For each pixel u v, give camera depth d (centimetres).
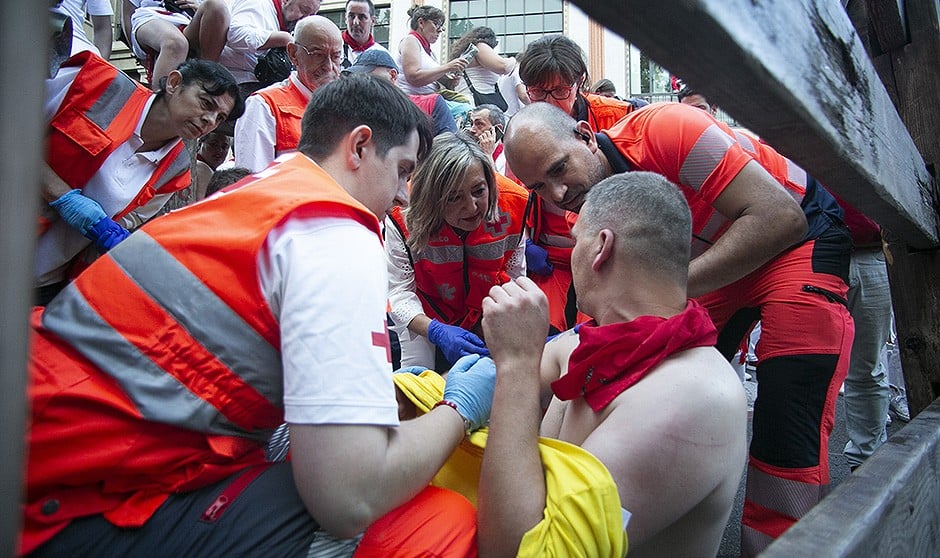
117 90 203
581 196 185
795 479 168
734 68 55
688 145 173
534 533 96
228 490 97
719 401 105
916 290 163
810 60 69
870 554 78
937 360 159
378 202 123
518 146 182
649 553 112
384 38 1172
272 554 93
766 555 70
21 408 31
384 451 93
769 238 163
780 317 178
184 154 228
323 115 122
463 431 113
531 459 103
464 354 217
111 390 92
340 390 89
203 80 210
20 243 30
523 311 113
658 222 120
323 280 94
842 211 193
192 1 361
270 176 110
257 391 97
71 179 199
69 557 91
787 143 76
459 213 214
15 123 30
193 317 95
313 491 89
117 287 97
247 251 96
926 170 151
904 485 94
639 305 120
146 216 222
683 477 101
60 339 95
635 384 111
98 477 92
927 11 155
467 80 487
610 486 96
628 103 294
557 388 119
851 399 261
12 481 31
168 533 93
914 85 157
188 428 94
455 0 1140
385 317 100
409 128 126
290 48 289
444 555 100
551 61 258
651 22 47
